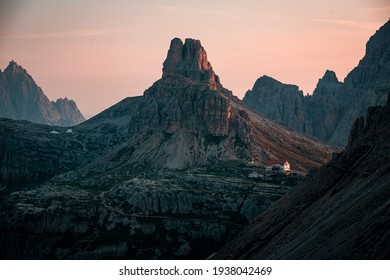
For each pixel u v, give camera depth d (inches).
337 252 5767.7
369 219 5940.0
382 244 5315.0
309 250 6560.0
